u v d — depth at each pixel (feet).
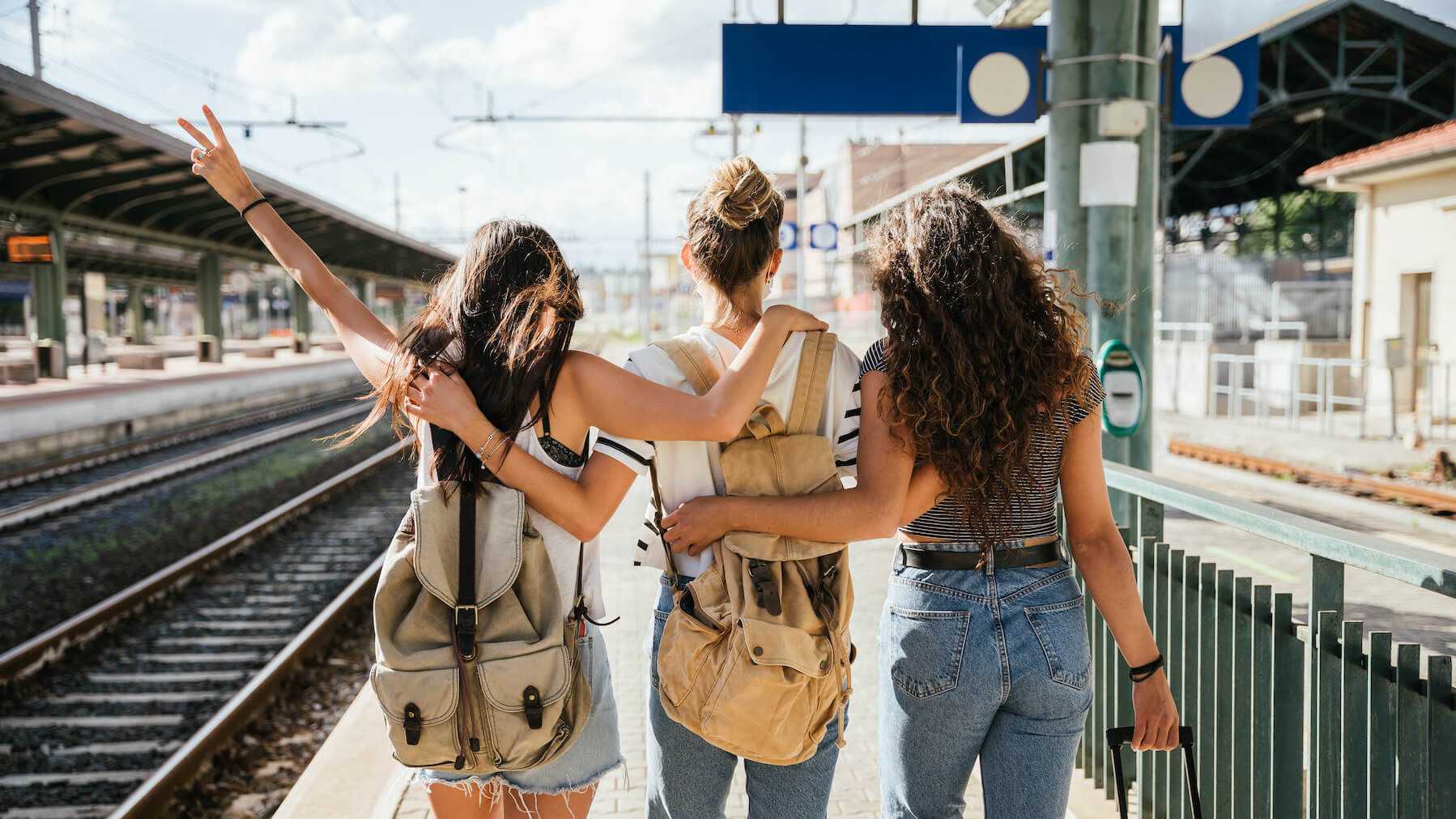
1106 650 10.62
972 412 5.97
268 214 7.54
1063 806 6.34
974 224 6.31
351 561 31.71
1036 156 60.29
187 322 273.95
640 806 11.37
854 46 28.60
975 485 6.04
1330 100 62.64
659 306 236.84
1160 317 66.13
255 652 22.86
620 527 29.32
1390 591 22.02
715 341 6.68
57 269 78.02
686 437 6.15
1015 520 6.30
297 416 88.53
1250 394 55.06
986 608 6.16
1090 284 18.33
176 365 117.50
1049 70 18.62
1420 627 19.07
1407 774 6.07
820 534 6.11
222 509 40.70
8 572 29.68
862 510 6.04
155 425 72.28
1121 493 18.31
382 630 6.19
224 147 7.54
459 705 6.05
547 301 6.34
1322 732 6.82
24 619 24.94
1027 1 26.18
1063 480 6.61
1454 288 51.39
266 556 32.40
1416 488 34.01
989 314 6.06
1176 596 9.20
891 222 6.56
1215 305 65.77
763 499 6.23
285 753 17.46
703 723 6.10
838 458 6.81
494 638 6.12
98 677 21.07
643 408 6.18
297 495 44.65
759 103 28.63
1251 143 72.95
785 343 6.56
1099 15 17.97
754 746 6.06
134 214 81.87
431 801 6.80
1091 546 6.57
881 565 23.03
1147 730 6.59
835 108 28.71
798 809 6.59
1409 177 54.34
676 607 6.34
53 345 78.33
